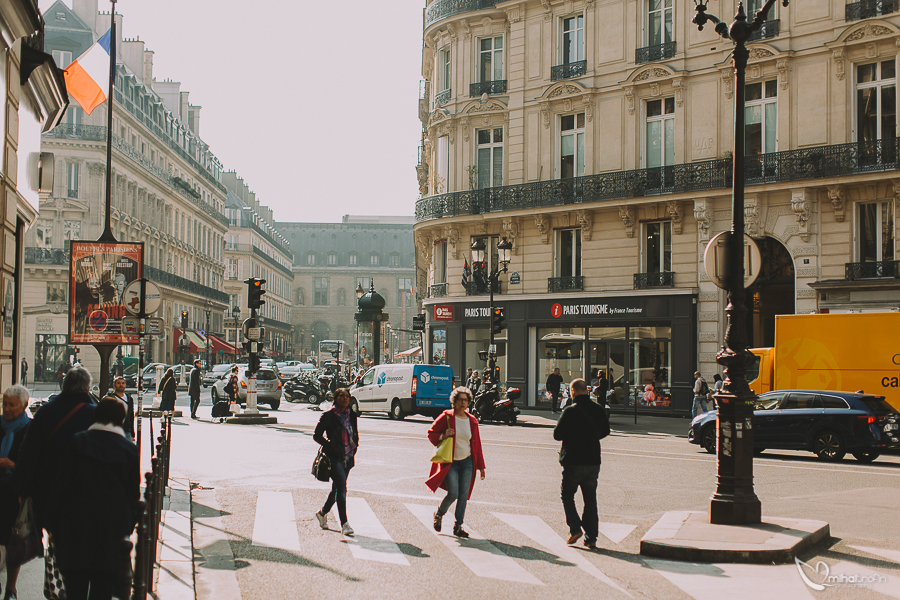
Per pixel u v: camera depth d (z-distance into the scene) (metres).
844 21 25.69
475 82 33.88
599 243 30.55
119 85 57.22
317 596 6.76
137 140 60.84
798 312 26.16
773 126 27.17
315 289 133.25
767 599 6.77
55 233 51.75
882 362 19.84
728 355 9.59
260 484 13.05
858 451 17.20
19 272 12.26
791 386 20.86
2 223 10.33
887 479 14.16
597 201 30.06
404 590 6.95
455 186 34.16
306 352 131.88
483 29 33.72
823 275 25.81
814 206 26.06
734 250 9.85
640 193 29.34
